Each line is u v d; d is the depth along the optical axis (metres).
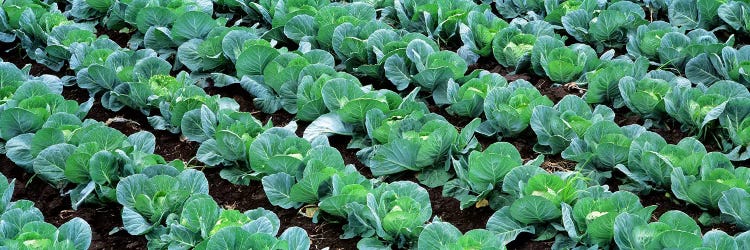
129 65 7.93
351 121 7.02
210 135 6.93
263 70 7.80
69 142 6.77
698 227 5.69
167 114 7.34
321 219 6.36
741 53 7.63
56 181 6.68
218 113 7.03
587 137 6.62
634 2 9.04
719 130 6.89
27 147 6.85
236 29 8.21
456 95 7.29
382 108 6.93
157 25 8.55
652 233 5.56
